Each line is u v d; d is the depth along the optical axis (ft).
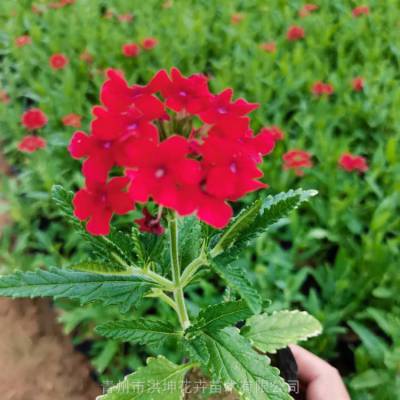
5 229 1.22
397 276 0.97
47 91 1.55
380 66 1.64
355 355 0.88
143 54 1.73
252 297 0.38
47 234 1.16
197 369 0.66
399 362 0.81
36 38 1.92
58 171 1.27
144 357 0.96
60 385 1.02
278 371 0.50
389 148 1.23
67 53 1.84
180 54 1.76
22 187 1.32
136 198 0.35
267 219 0.45
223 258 0.45
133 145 0.36
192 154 0.39
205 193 0.37
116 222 1.06
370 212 1.16
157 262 0.55
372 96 1.47
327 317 0.92
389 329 0.88
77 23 2.02
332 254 1.16
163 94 0.41
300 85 1.56
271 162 1.26
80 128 1.36
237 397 0.63
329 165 1.22
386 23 2.01
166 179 0.36
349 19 1.98
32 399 1.01
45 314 1.15
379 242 0.99
